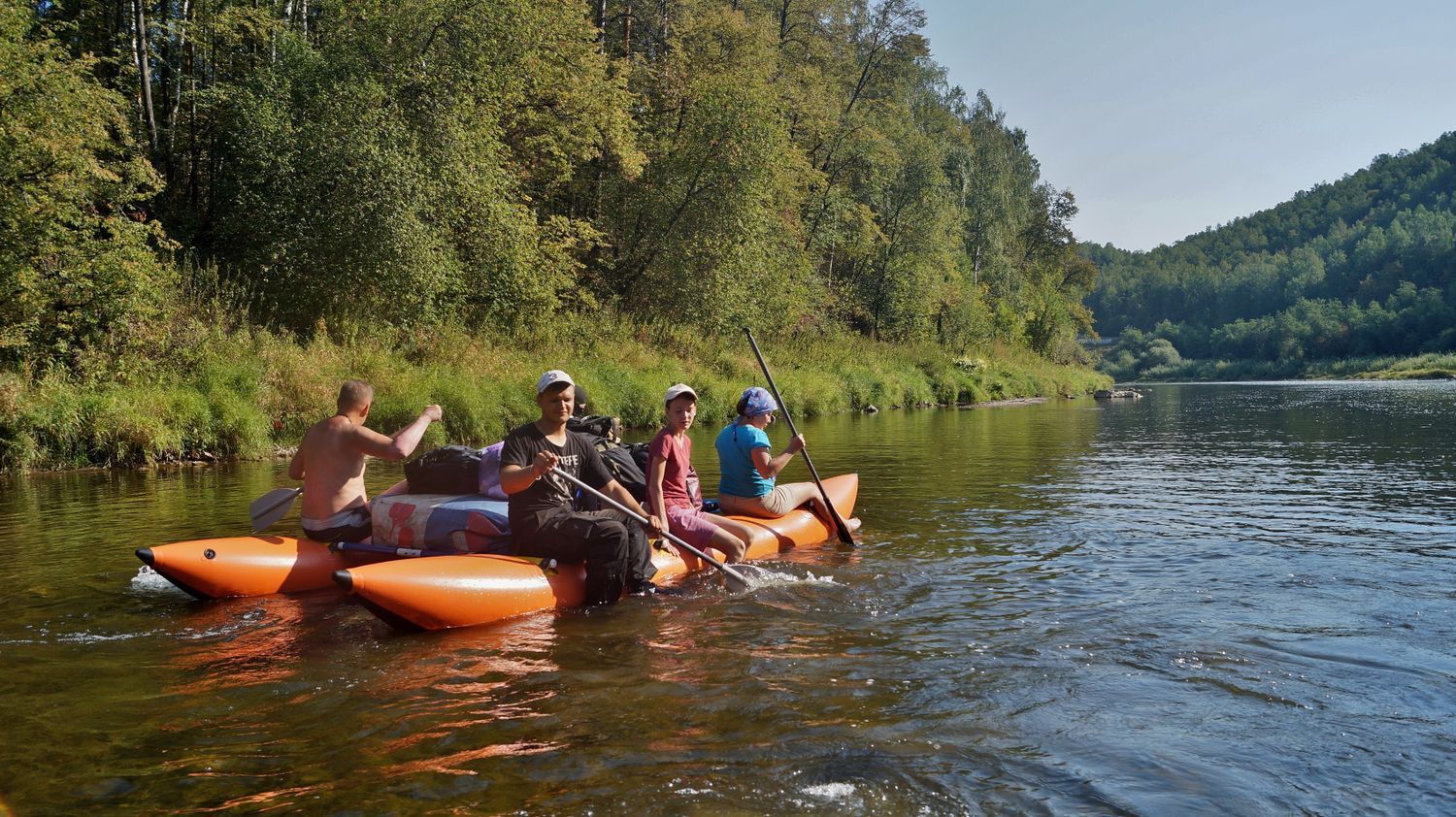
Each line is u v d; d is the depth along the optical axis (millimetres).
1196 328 117625
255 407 12391
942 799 2473
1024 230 55500
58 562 5504
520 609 4332
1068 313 55469
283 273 16016
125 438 10898
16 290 11844
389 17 17188
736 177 24094
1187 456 11789
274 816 2391
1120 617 4207
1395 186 150250
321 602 4629
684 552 5305
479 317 18844
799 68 31781
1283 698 3191
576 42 20594
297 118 16516
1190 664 3553
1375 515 6902
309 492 5160
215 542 4691
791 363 25469
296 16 19125
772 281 26562
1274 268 123500
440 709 3125
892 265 36656
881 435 15773
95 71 16938
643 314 23609
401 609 3977
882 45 37188
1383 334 87000
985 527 6609
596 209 24734
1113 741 2840
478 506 4883
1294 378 87500
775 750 2771
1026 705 3135
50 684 3406
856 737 2867
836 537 6309
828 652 3732
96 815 2404
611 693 3271
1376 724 2963
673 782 2561
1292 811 2404
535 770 2641
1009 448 12992
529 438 4691
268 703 3205
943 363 33219
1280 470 10086
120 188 13305
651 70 25453
